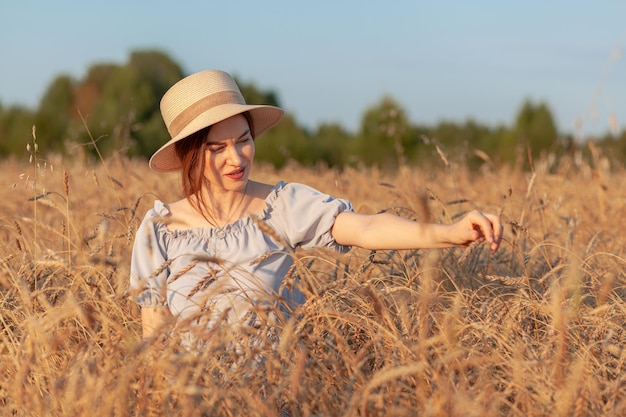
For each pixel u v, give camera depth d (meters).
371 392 2.76
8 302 3.90
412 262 4.45
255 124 3.99
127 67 25.52
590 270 4.15
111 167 8.32
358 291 3.22
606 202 6.45
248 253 3.49
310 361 2.90
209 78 3.62
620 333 3.46
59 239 5.12
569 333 3.27
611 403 2.72
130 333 3.30
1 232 5.59
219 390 2.59
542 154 8.85
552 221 5.80
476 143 22.50
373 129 21.31
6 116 25.88
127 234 4.19
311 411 2.72
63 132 24.97
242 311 3.30
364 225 3.46
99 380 2.57
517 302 3.42
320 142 23.94
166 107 3.68
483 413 2.43
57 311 3.24
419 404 2.64
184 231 3.58
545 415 2.66
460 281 4.29
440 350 2.87
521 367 2.78
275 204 3.62
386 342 3.07
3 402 3.17
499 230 2.90
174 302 3.43
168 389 2.54
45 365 2.99
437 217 5.48
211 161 3.54
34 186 4.44
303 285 3.10
